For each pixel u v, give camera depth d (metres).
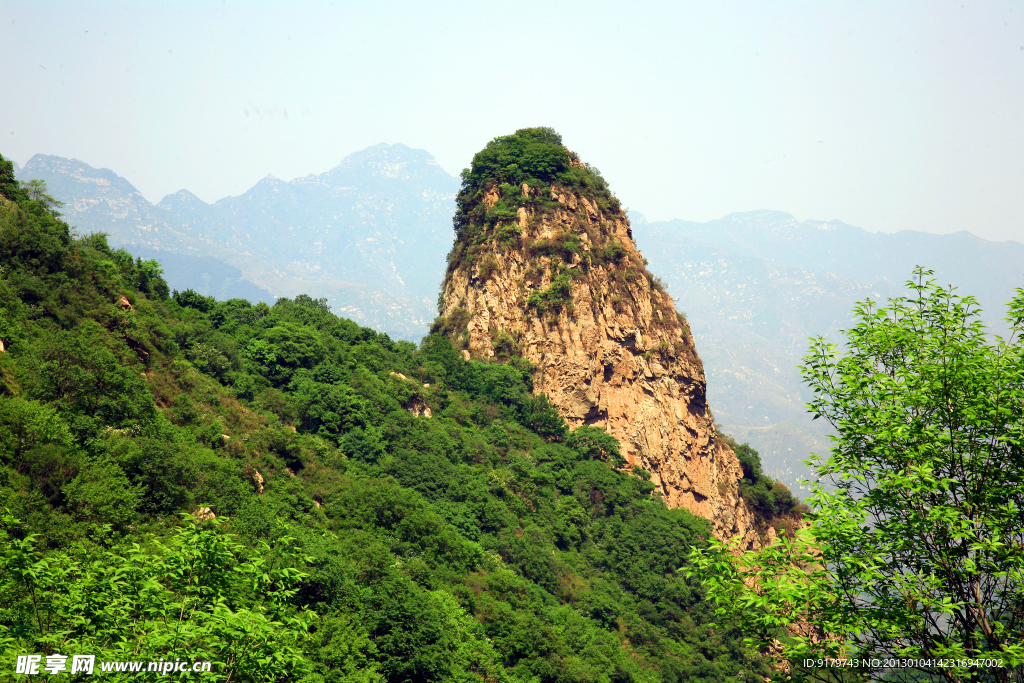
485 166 153.50
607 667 74.12
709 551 28.06
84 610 27.69
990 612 25.50
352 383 108.31
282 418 93.88
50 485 52.06
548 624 78.19
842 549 26.58
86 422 59.16
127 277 104.25
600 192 156.12
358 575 65.06
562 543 102.75
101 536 49.28
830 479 29.20
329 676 51.31
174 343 90.19
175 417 74.50
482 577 81.56
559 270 140.50
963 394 28.11
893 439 27.95
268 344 106.06
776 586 26.17
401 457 97.69
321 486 81.44
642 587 99.44
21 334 65.44
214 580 28.70
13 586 32.06
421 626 61.41
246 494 68.75
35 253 77.88
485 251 144.12
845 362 30.67
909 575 25.73
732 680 85.31
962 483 27.20
